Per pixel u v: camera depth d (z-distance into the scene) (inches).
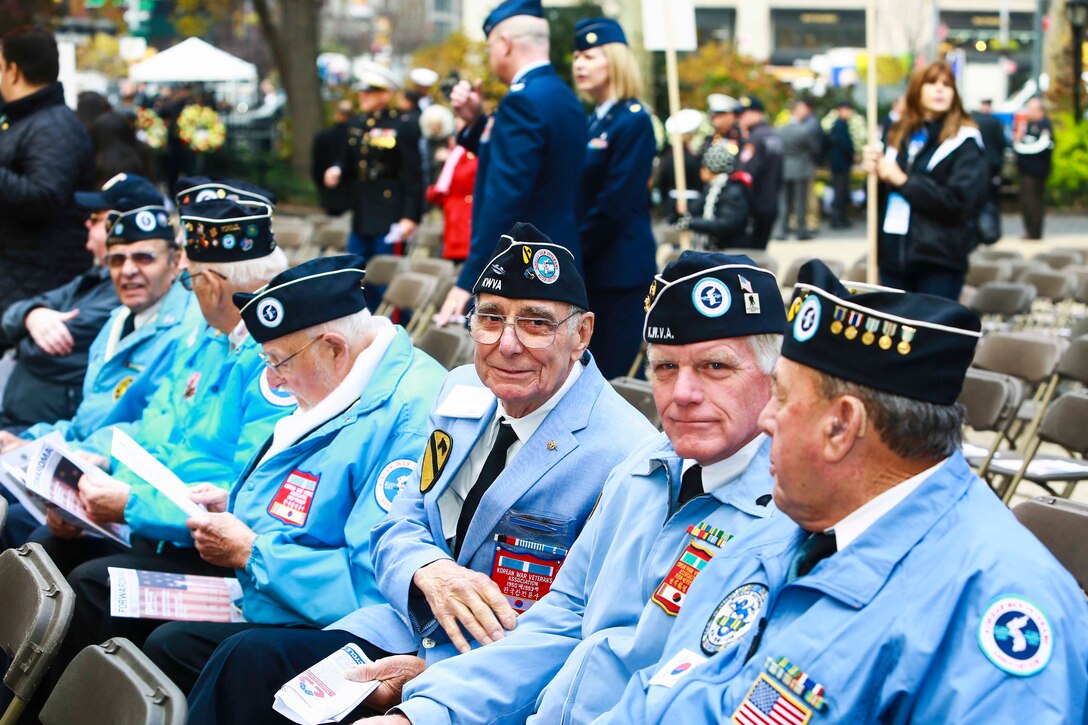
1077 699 72.3
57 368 216.5
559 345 120.1
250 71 708.0
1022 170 681.0
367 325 143.0
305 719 109.3
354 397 140.3
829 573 80.7
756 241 494.0
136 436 177.3
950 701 73.9
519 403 121.9
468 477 127.2
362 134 413.4
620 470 111.7
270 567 132.0
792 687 79.2
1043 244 663.8
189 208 169.2
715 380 99.7
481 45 868.0
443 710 105.3
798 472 81.5
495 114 210.1
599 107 227.5
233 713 118.1
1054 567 75.8
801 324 81.4
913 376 78.1
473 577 118.0
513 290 119.0
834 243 684.7
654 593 99.5
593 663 100.4
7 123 237.0
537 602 116.1
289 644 120.4
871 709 77.0
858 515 81.4
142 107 738.2
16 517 175.6
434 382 141.6
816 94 894.4
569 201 212.8
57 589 108.5
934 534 78.9
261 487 140.6
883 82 1133.7
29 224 233.5
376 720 105.3
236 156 878.4
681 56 893.8
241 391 163.3
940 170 234.8
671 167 612.1
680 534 101.8
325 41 1911.9
